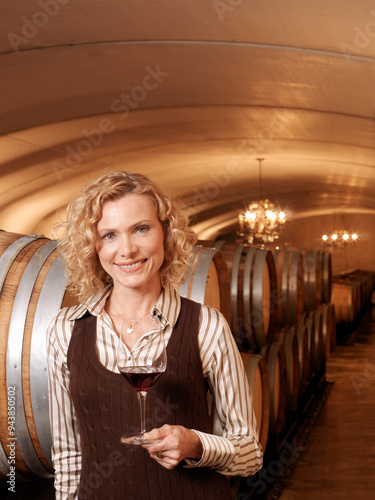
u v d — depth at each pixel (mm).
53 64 6316
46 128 8375
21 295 2256
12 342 2217
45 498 2535
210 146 10719
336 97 7133
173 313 1641
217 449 1495
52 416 1702
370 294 20812
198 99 7758
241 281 4602
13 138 8547
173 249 1707
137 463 1545
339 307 12469
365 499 4281
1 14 5121
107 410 1563
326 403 7391
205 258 3209
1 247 2412
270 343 5070
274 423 4766
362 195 18000
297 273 6125
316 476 4777
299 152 11258
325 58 5820
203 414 1629
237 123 9031
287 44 5656
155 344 1593
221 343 1634
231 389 1638
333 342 9359
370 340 12961
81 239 1606
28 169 10211
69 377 1645
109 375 1566
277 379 5070
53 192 12016
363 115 7758
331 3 4586
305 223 27062
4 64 6168
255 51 5949
